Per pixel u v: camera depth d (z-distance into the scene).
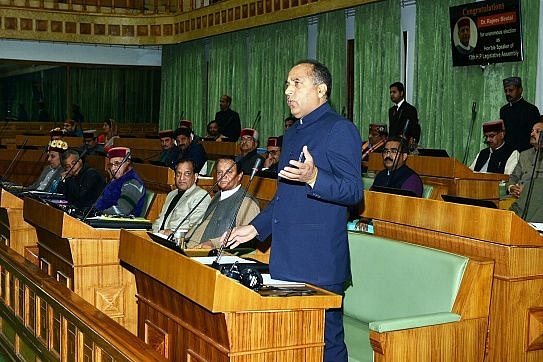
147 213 5.83
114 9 16.67
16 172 11.92
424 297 3.56
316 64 3.17
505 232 3.39
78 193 6.95
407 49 10.82
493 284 3.45
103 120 17.33
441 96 10.07
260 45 13.84
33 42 16.41
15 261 4.18
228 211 4.57
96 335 2.86
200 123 16.11
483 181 6.85
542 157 5.75
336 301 2.82
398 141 5.86
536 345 3.48
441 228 3.73
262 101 13.78
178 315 3.20
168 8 17.03
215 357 2.86
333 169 3.01
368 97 11.24
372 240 3.99
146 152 12.68
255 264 3.33
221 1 14.47
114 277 4.46
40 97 16.66
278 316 2.77
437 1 10.00
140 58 17.36
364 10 11.25
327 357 3.11
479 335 3.39
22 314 4.12
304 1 12.12
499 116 9.05
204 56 16.00
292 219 3.12
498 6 8.91
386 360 3.14
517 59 8.79
